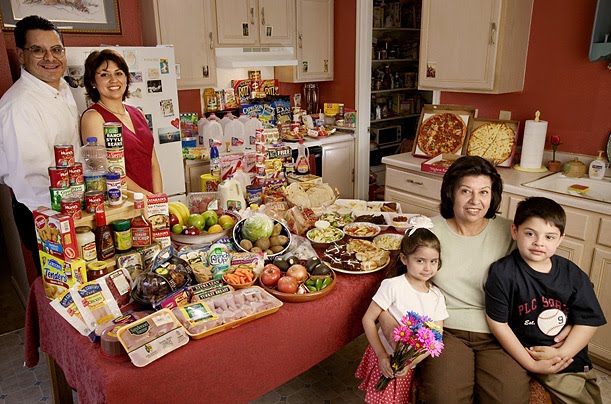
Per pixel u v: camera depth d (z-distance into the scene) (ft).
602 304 7.90
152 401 4.16
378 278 5.97
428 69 11.10
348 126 14.73
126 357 4.21
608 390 7.53
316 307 5.25
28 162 7.09
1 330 9.50
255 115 13.64
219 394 4.62
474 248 5.77
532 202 5.22
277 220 6.87
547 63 9.98
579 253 8.09
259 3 12.54
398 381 5.49
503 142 10.32
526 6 9.85
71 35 10.18
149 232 5.33
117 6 10.73
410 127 18.38
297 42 13.71
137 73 9.43
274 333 4.90
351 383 7.77
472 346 5.66
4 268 12.21
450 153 10.85
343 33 14.39
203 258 5.65
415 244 5.31
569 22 9.49
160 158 10.14
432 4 10.65
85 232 4.87
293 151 12.71
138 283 4.90
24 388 7.72
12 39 9.28
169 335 4.32
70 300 4.63
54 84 7.59
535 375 5.39
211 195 7.45
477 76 10.14
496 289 5.36
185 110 12.93
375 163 17.42
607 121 9.27
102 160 5.92
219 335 4.57
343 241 6.81
